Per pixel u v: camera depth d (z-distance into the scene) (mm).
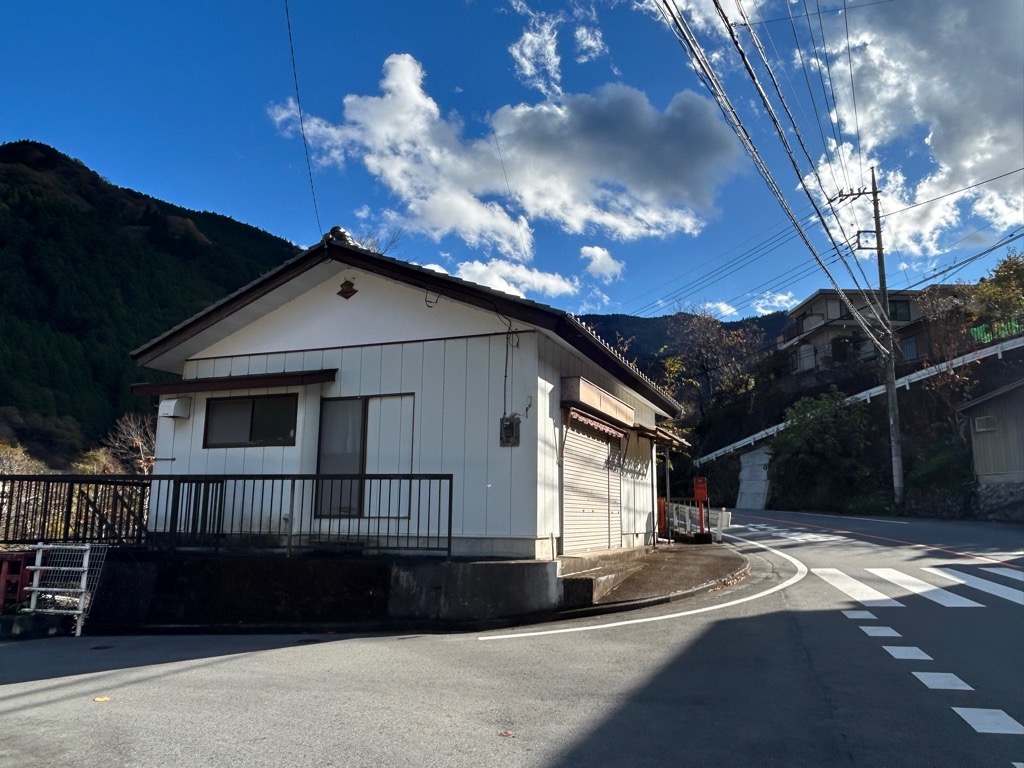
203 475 9867
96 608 9086
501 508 9602
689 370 53844
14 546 9414
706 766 3625
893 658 5973
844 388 40875
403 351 10617
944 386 31734
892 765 3658
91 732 4098
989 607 8352
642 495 15492
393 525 10047
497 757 3705
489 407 9938
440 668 5848
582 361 11812
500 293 9641
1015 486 24766
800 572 12031
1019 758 3754
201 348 11984
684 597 9688
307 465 10594
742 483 42500
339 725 4227
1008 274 33750
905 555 14031
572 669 5750
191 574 9117
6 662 6535
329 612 8750
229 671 5809
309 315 11367
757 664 5828
